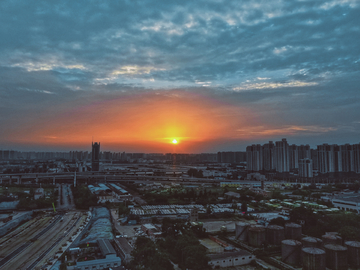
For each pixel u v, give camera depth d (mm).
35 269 136625
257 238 169625
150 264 129875
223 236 192875
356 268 138625
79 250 153625
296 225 180000
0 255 157750
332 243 157625
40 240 185250
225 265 141375
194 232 194250
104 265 134125
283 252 148125
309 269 132625
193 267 133250
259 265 143625
